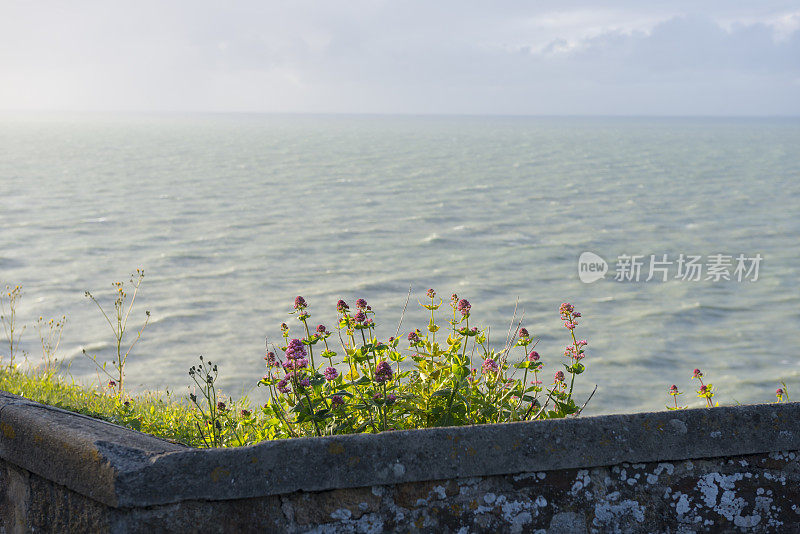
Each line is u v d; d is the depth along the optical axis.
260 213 59.38
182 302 30.84
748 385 22.64
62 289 32.25
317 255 42.53
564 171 104.94
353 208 63.00
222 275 36.81
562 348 25.83
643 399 21.33
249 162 120.50
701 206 65.56
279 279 36.28
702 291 35.25
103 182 83.31
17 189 73.94
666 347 26.42
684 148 182.25
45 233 47.50
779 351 26.23
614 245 47.28
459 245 46.16
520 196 72.50
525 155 146.62
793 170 108.69
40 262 38.16
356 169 106.56
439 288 34.88
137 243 45.00
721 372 23.95
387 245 45.84
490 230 51.88
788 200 70.25
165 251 42.59
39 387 7.07
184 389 19.72
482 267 39.78
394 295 33.31
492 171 103.88
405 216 58.38
